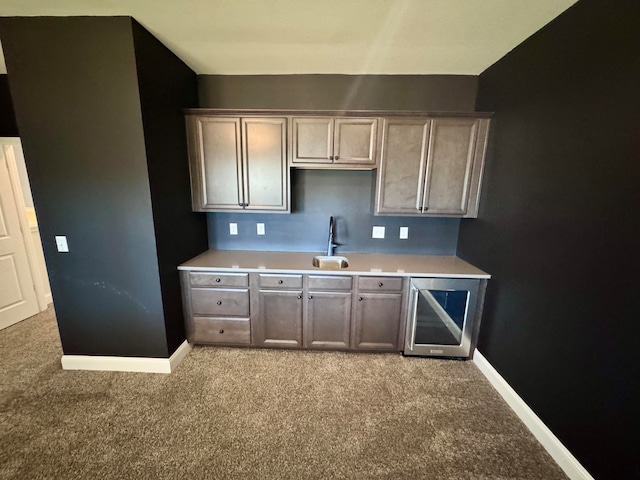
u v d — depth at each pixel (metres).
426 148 2.43
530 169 1.87
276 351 2.58
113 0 1.59
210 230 2.95
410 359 2.50
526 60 1.93
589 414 1.40
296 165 2.51
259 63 2.41
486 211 2.39
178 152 2.34
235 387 2.12
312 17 1.75
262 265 2.51
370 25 1.82
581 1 1.48
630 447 1.21
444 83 2.61
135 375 2.23
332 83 2.64
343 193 2.85
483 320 2.39
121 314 2.19
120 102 1.85
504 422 1.85
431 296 2.41
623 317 1.24
